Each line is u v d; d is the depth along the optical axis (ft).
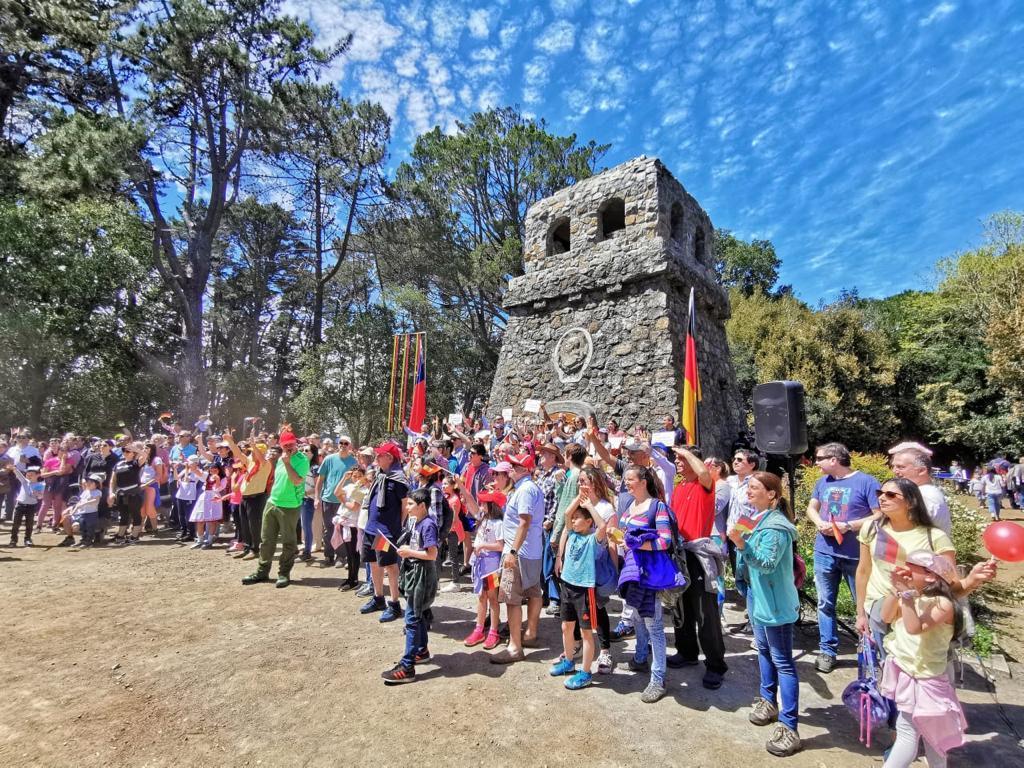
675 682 14.97
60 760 11.04
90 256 64.49
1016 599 24.61
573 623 15.31
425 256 83.25
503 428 42.45
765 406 19.03
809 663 16.38
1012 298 67.00
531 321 52.95
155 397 79.36
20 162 53.93
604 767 11.09
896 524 11.50
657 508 14.24
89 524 31.22
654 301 44.60
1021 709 13.88
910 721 9.72
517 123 75.77
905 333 91.15
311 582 24.20
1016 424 67.87
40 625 18.25
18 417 62.95
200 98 64.13
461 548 27.73
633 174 48.03
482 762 11.22
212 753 11.46
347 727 12.50
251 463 28.30
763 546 12.33
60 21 50.75
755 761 11.30
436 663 16.05
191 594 22.07
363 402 76.02
